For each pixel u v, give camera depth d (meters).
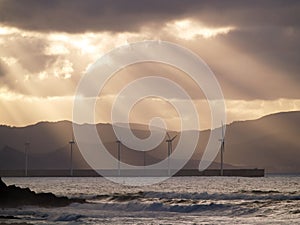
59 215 97.06
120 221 90.56
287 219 91.75
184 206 106.81
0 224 84.19
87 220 92.12
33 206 119.19
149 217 97.25
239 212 101.31
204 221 90.56
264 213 99.19
